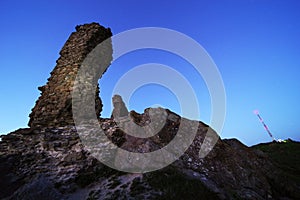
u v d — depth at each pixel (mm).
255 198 9812
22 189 8266
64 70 17094
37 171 10234
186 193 7645
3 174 9938
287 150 28281
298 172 18156
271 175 13406
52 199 8164
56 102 15375
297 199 11906
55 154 11180
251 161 13820
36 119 14891
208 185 8969
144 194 7523
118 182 8828
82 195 8766
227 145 13523
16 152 11258
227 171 11305
